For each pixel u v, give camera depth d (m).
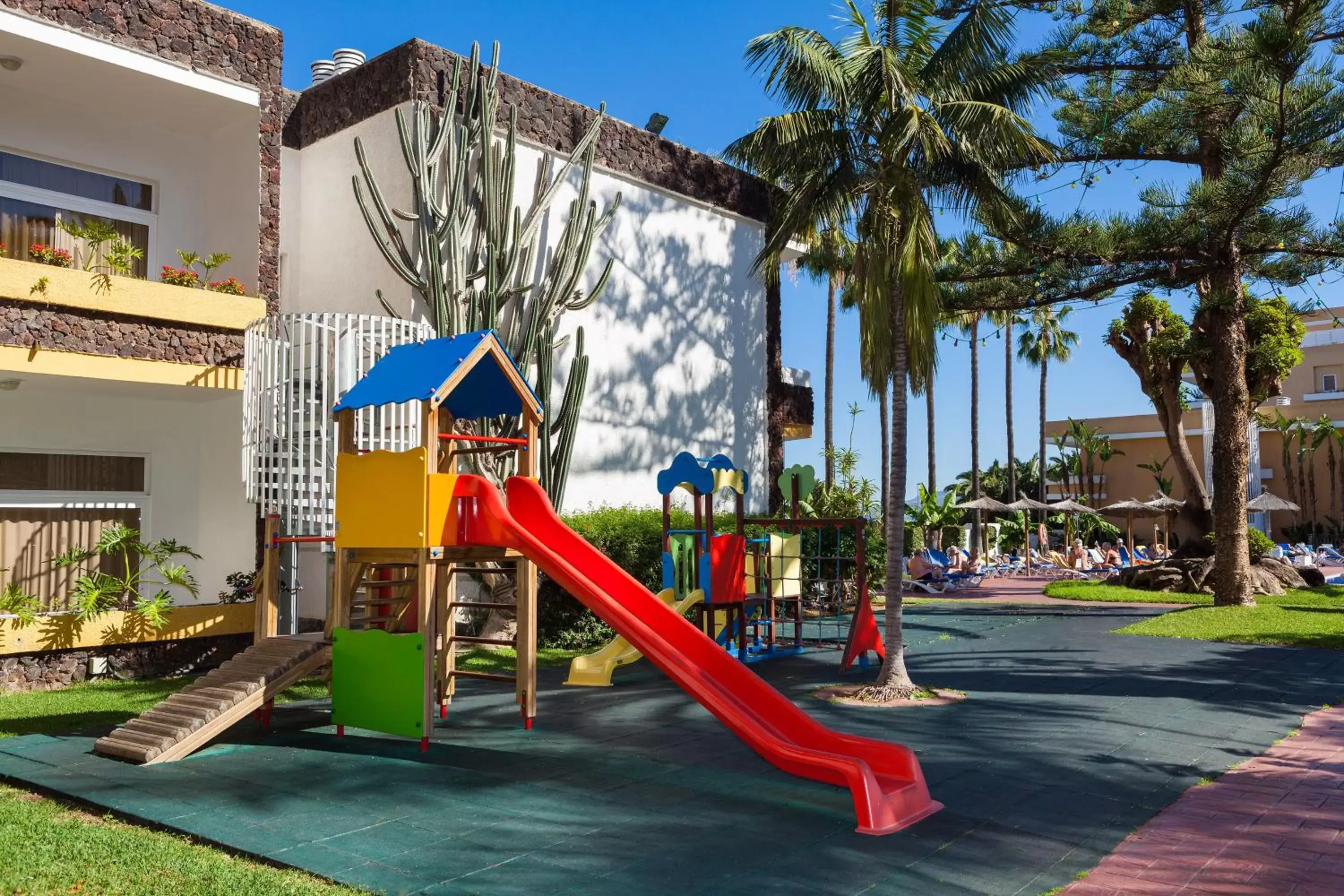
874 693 9.43
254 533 12.13
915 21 10.13
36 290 9.82
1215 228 16.45
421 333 11.42
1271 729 8.10
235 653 11.62
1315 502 40.59
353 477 7.88
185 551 11.57
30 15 10.29
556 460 13.67
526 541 7.58
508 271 13.17
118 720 8.55
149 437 12.64
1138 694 9.66
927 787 5.98
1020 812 5.73
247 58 12.13
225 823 5.38
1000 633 14.96
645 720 8.65
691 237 17.75
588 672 10.86
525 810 5.71
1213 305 17.52
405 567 8.63
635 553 13.70
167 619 10.85
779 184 19.52
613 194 16.16
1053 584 25.03
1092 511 32.34
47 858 4.67
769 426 19.64
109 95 11.86
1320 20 13.94
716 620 13.80
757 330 19.34
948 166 10.02
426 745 7.27
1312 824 5.56
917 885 4.50
